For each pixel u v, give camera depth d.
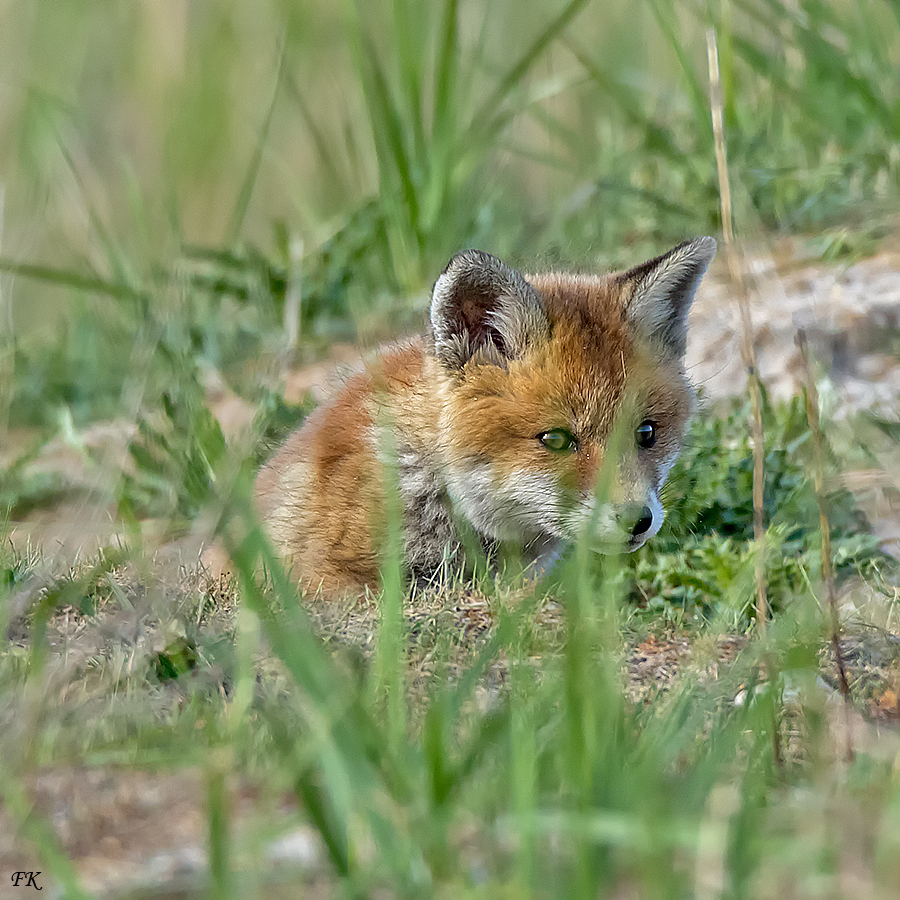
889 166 15.56
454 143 16.25
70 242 19.47
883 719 6.68
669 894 4.44
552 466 9.52
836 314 13.35
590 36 21.56
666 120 18.94
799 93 16.98
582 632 6.00
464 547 10.02
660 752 5.64
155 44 22.84
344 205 18.61
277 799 5.56
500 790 5.33
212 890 4.63
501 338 9.83
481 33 17.84
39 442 13.63
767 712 5.89
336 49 21.92
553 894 4.74
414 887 4.72
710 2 16.64
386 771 5.41
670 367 10.38
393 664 6.41
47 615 7.54
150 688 6.90
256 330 15.92
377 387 9.48
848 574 9.88
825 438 10.52
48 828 5.24
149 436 12.27
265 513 10.29
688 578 9.33
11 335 14.15
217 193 22.05
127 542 9.72
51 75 22.23
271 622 6.05
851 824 5.08
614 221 17.20
